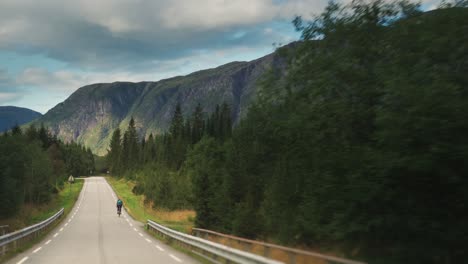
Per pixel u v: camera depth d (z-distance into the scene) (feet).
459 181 33.83
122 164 588.09
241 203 95.25
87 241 78.38
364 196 39.01
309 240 63.67
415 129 33.45
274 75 66.49
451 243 37.14
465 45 38.17
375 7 50.93
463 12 39.83
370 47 49.83
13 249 61.05
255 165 90.12
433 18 41.68
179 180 228.63
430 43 38.99
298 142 58.23
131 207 240.32
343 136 48.26
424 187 36.83
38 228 87.66
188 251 61.93
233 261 43.98
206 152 272.10
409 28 43.60
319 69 52.85
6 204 150.92
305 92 56.18
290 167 64.75
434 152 32.78
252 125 74.59
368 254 44.86
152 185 247.91
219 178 119.14
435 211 37.22
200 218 117.19
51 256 53.93
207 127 463.42
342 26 52.01
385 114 35.32
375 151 38.55
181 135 456.45
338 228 43.24
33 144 262.88
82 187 403.75
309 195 52.08
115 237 88.84
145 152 551.18
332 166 45.57
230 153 114.32
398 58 40.40
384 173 36.37
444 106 32.17
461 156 32.32
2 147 184.65
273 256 52.65
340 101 47.44
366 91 46.85
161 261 49.85
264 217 81.41
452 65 38.70
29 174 216.95
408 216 37.96
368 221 40.06
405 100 34.78
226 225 107.86
